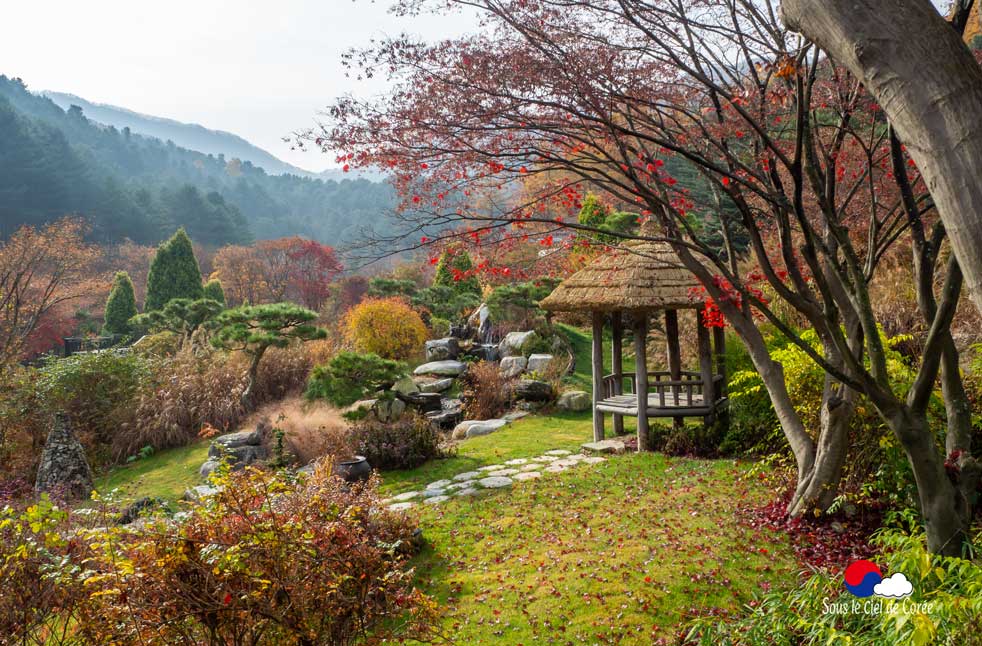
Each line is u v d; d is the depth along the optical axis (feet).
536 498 24.85
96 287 74.18
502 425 40.96
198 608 9.11
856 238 24.35
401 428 34.12
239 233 223.30
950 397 15.64
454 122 14.08
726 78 16.29
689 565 17.13
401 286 63.21
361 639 10.74
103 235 187.93
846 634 9.96
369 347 55.47
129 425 42.29
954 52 5.13
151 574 9.05
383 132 14.30
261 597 9.25
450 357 55.26
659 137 16.78
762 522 19.77
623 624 14.83
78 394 44.14
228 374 47.06
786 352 22.84
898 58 5.25
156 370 47.16
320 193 339.16
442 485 28.12
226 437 36.55
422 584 18.21
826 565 16.61
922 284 13.29
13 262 58.59
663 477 26.04
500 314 58.08
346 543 10.49
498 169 15.58
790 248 14.61
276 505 11.76
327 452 31.94
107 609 9.17
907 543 11.68
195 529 9.64
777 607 12.05
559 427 39.40
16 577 10.36
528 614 15.76
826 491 19.26
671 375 34.09
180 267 94.27
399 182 16.17
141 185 249.75
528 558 19.12
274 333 43.19
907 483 17.97
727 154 14.42
